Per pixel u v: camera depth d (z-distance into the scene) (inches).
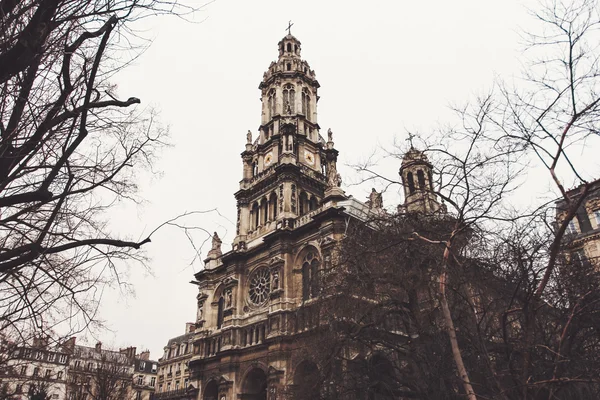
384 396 977.5
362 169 712.4
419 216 889.5
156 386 3865.7
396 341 1019.9
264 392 1975.9
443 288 512.1
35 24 320.8
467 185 552.4
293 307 1930.4
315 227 2027.6
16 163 335.6
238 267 2293.3
